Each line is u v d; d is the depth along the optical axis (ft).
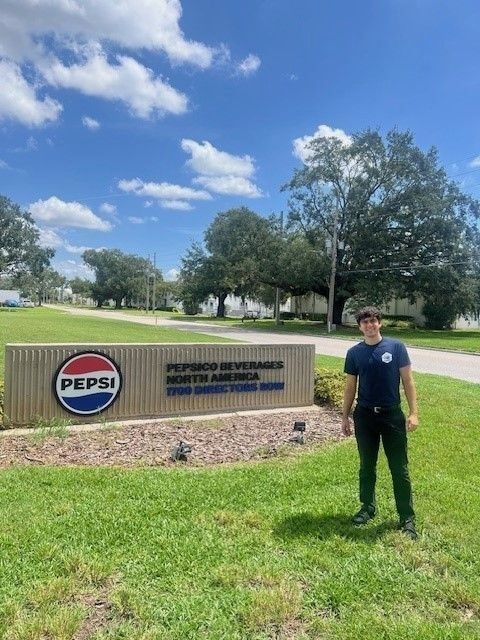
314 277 133.49
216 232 204.64
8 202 236.43
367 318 13.29
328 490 15.31
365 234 127.75
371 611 9.21
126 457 18.93
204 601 9.24
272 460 18.84
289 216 139.44
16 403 23.66
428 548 11.79
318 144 133.59
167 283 361.51
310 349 31.53
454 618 9.14
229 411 28.96
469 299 127.95
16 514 12.65
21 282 260.01
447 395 34.19
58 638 8.11
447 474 17.78
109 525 12.14
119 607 9.03
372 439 13.25
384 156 128.57
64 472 16.25
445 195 127.03
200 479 15.90
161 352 27.25
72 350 24.81
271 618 8.87
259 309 261.44
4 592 9.27
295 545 11.62
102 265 406.62
